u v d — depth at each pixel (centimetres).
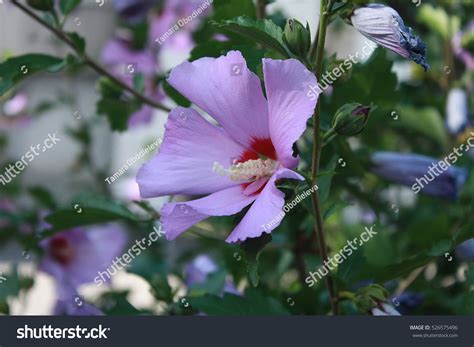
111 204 67
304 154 67
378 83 64
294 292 71
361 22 54
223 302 62
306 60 54
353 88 64
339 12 55
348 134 54
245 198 55
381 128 85
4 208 96
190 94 55
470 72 90
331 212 60
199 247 84
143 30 88
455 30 92
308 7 72
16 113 117
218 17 64
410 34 53
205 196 56
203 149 56
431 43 94
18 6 71
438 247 58
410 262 58
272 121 54
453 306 66
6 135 119
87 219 67
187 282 79
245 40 62
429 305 67
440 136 84
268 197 52
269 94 53
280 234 73
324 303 69
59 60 71
